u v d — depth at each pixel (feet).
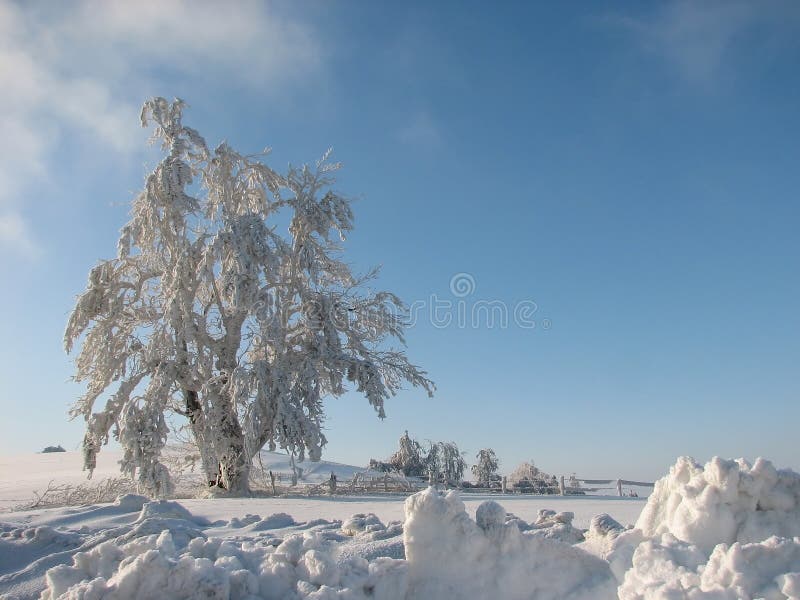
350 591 15.47
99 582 15.26
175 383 84.94
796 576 12.92
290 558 17.26
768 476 17.84
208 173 91.20
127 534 26.71
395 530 24.79
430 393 92.94
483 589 16.55
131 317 89.86
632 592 13.97
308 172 94.02
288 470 124.77
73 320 85.15
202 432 86.07
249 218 86.58
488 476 118.32
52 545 26.17
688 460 19.42
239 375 80.48
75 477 122.93
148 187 85.66
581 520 34.12
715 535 17.43
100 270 88.07
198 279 83.76
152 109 87.35
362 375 86.17
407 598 16.71
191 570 15.49
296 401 81.35
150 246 87.86
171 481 77.92
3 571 24.18
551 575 16.66
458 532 16.98
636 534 18.60
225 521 35.14
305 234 92.48
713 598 13.00
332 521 32.01
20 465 160.25
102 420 82.74
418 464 124.36
